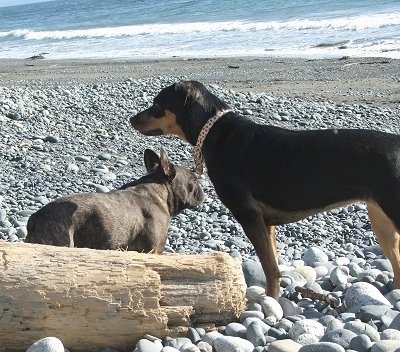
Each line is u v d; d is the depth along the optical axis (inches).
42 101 245.0
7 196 165.9
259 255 111.8
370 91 292.8
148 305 95.8
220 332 99.6
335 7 603.5
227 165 113.7
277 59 409.7
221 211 161.3
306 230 153.4
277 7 665.6
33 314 93.4
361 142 109.0
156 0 1164.5
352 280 117.5
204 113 118.7
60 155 194.7
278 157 111.3
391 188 107.1
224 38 545.6
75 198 113.9
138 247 119.3
